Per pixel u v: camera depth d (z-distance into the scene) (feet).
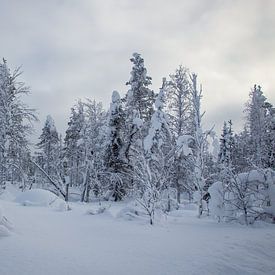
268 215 52.54
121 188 107.76
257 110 111.04
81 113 114.32
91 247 29.25
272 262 29.17
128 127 111.14
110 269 23.04
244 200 53.31
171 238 35.99
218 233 40.83
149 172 52.65
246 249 32.12
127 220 48.47
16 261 22.89
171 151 63.72
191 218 61.57
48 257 24.58
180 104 100.32
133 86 111.34
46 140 167.02
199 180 66.33
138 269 23.53
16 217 43.21
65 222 43.68
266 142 103.86
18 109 91.25
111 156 111.55
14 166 91.56
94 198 123.24
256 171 55.52
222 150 112.16
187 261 26.43
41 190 71.82
